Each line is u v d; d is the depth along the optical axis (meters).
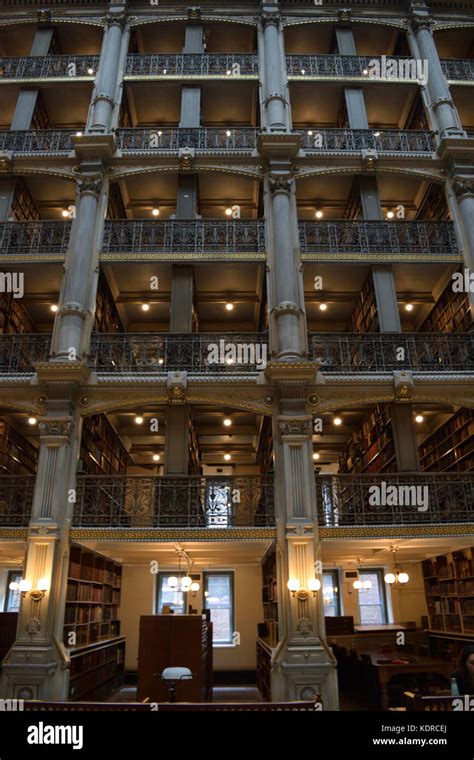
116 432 14.05
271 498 10.28
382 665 9.52
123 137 13.62
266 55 14.65
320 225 12.80
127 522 10.27
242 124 15.92
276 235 12.16
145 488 10.30
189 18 15.31
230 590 14.47
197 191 13.70
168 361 11.27
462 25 15.33
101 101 13.69
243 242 12.51
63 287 11.68
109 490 10.44
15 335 11.53
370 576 14.81
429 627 12.73
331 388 10.84
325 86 14.63
